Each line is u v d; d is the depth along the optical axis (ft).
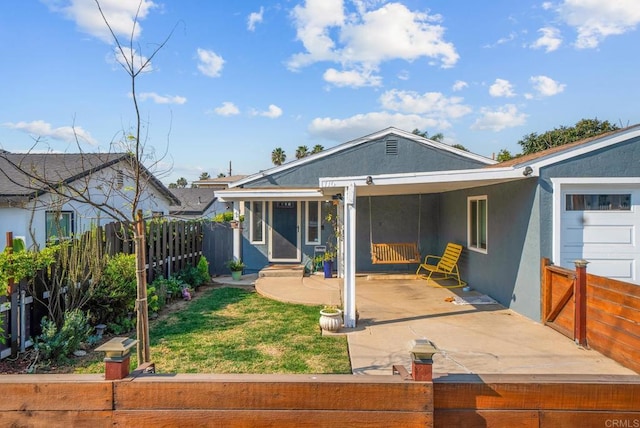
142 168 14.73
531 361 15.21
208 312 23.79
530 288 21.20
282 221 39.50
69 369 14.82
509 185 23.56
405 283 33.24
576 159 20.17
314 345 17.43
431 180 20.45
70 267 17.44
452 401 6.80
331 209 39.17
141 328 11.84
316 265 38.58
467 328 19.76
